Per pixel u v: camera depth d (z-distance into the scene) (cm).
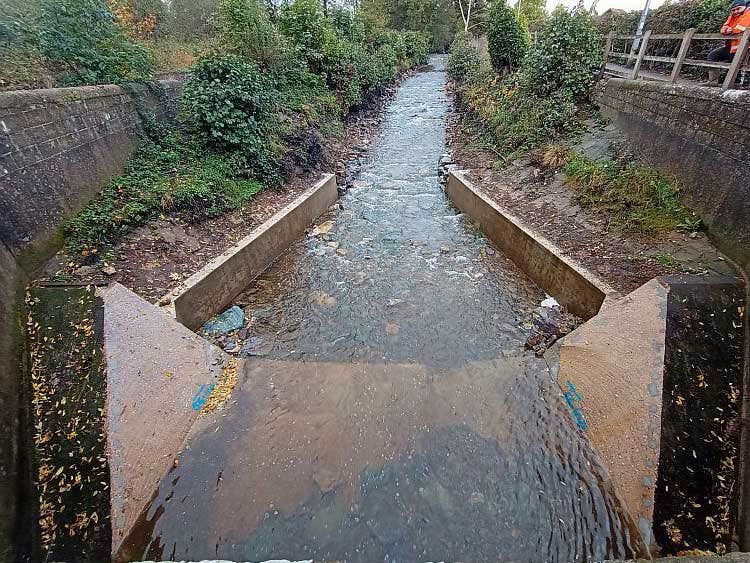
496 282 702
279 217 786
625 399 404
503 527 360
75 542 326
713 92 541
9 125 457
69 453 352
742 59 518
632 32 1280
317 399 478
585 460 402
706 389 361
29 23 648
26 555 304
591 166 760
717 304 406
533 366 520
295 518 366
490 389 491
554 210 745
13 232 434
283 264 764
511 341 568
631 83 786
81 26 690
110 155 645
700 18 976
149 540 351
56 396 370
